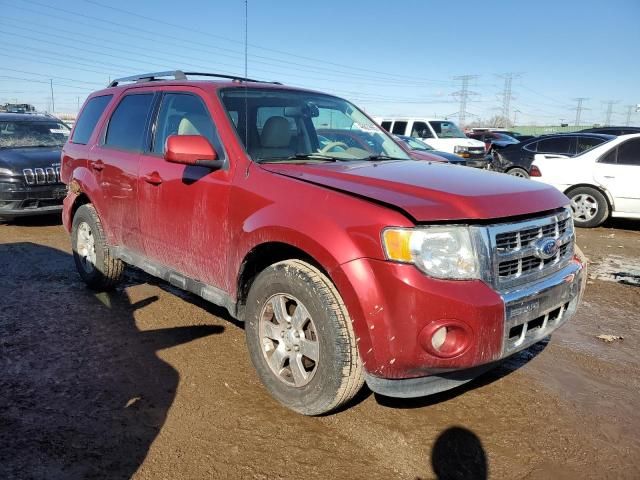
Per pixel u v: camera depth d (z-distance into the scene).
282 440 2.90
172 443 2.83
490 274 2.66
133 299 5.03
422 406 3.30
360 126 4.49
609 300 5.52
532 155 11.98
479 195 2.81
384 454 2.81
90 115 5.39
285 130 3.75
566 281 3.07
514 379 3.70
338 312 2.78
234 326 4.45
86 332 4.23
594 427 3.12
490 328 2.59
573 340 4.46
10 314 4.56
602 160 9.51
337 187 2.93
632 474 2.71
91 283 5.16
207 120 3.79
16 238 7.56
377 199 2.73
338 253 2.70
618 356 4.14
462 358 2.58
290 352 3.09
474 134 27.31
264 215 3.10
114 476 2.56
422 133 16.09
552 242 3.01
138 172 4.23
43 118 9.96
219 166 3.53
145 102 4.52
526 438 2.99
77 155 5.27
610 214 9.50
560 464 2.77
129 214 4.41
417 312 2.54
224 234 3.42
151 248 4.21
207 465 2.67
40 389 3.33
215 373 3.62
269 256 3.36
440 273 2.58
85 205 5.13
